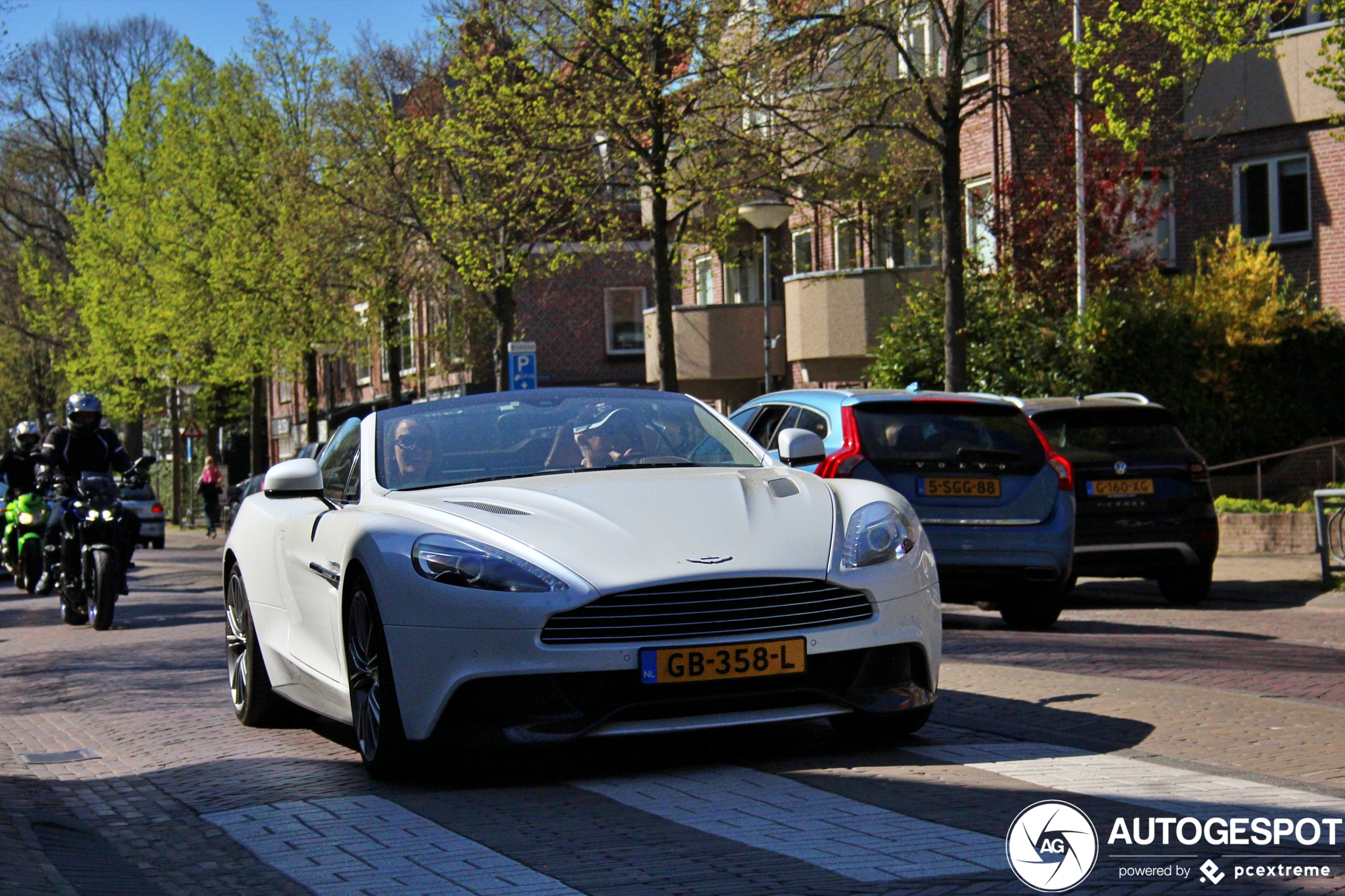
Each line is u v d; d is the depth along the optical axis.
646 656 5.47
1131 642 10.21
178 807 5.80
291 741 7.29
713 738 6.62
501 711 5.52
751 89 20.50
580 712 5.48
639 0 21.20
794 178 22.22
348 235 32.66
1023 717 6.92
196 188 39.50
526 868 4.48
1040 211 23.45
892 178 22.92
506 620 5.45
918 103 20.48
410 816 5.29
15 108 54.78
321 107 33.34
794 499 6.17
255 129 38.88
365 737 6.01
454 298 34.34
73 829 5.46
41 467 15.25
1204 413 22.66
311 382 38.84
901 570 5.92
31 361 60.66
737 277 35.31
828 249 31.91
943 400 11.00
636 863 4.48
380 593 5.70
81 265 46.25
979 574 10.74
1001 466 10.89
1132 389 22.23
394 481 6.64
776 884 4.17
